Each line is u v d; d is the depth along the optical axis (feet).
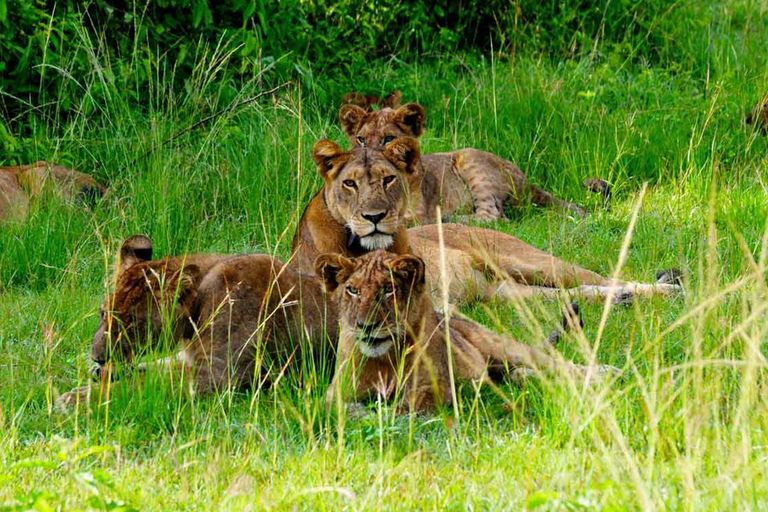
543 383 26.61
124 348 28.94
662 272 39.68
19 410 27.84
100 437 26.58
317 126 57.00
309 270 38.34
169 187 47.65
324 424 27.37
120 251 31.12
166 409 27.86
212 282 30.37
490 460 24.52
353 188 36.91
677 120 58.59
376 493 22.20
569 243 44.86
